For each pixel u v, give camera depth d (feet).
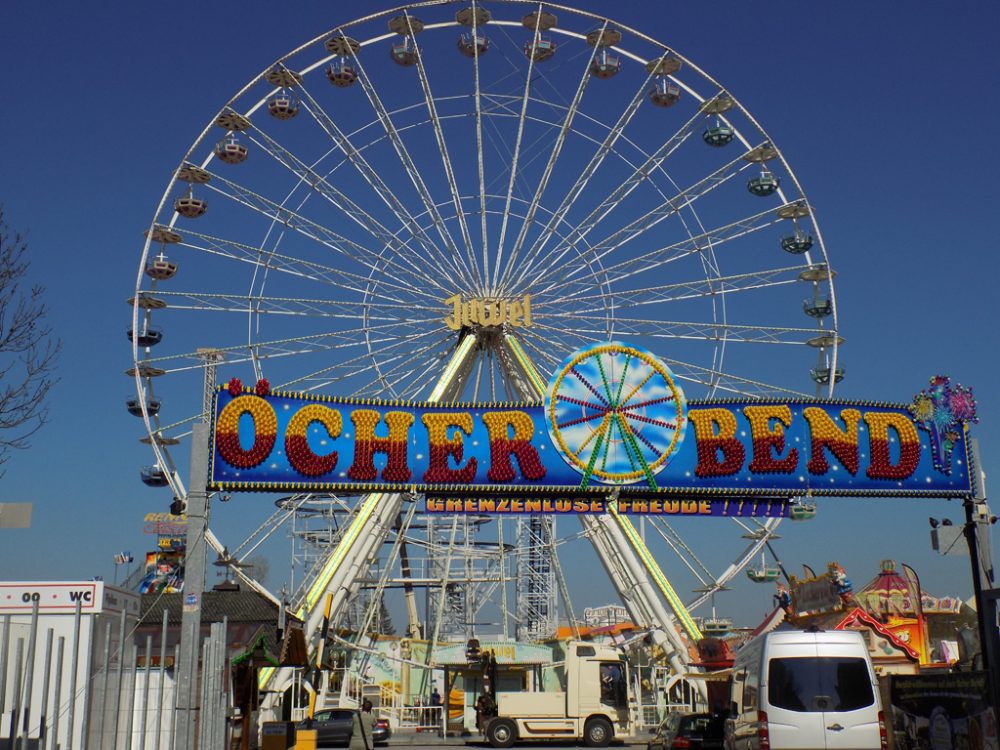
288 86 152.35
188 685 63.16
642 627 145.48
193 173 149.18
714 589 146.41
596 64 154.40
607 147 152.15
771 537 147.64
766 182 157.99
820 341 154.30
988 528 79.71
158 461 140.87
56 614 80.59
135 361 143.33
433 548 191.31
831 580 111.75
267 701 136.98
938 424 84.94
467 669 152.05
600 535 146.82
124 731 71.41
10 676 73.77
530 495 82.64
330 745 133.80
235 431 77.46
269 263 149.69
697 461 83.46
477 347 154.20
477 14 153.69
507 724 125.70
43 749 43.32
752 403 84.79
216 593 107.96
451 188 152.25
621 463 82.74
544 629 220.02
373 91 150.10
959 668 80.23
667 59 155.84
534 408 82.79
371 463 80.02
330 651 161.89
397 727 165.27
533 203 152.25
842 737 60.54
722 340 154.92
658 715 149.69
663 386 84.33
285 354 148.05
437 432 81.56
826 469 83.87
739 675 74.79
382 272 152.56
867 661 62.13
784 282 156.46
